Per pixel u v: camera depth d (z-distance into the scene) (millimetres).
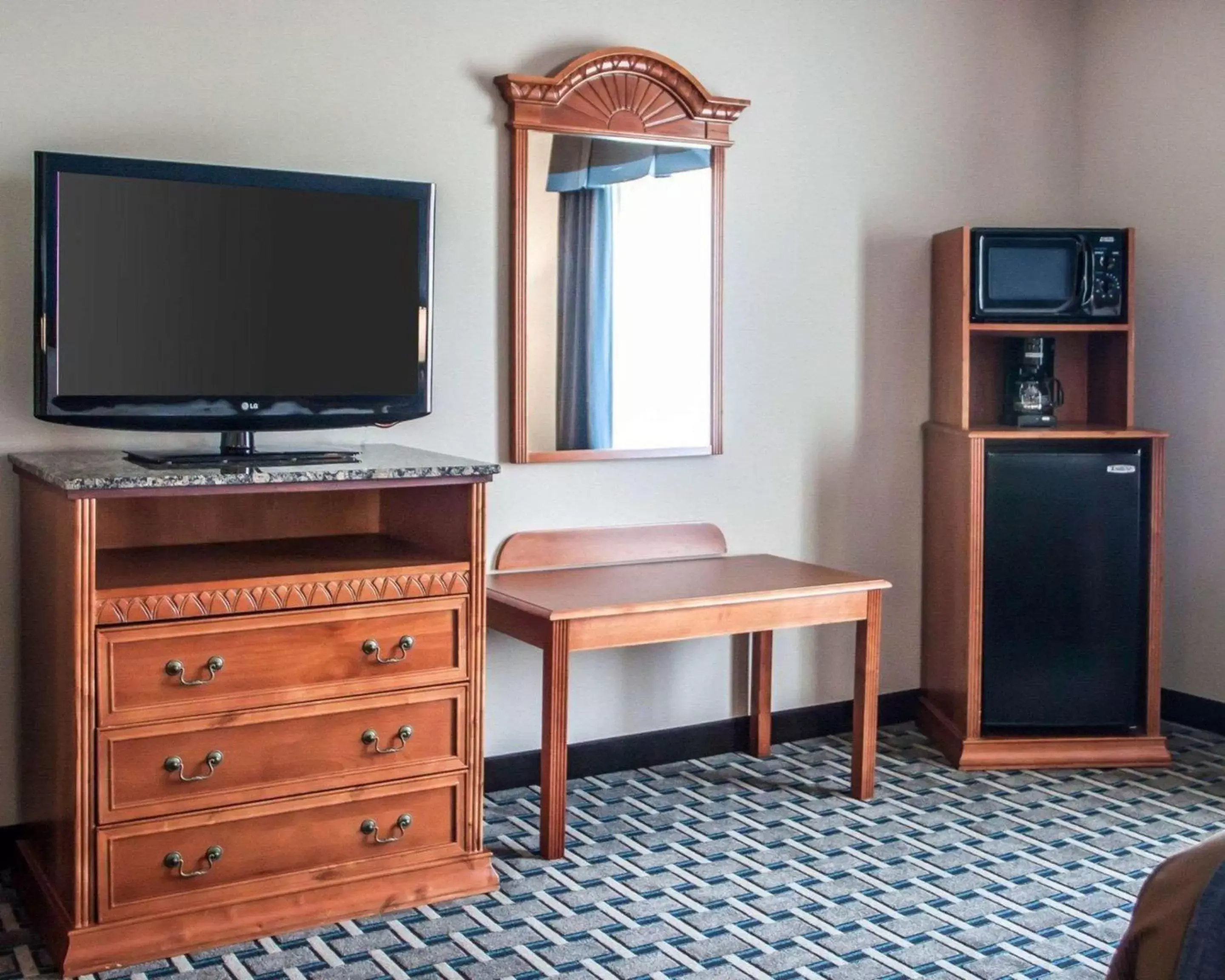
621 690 3463
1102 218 4125
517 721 3301
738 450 3596
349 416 2738
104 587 2293
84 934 2283
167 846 2357
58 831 2385
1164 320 3967
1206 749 3719
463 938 2453
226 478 2328
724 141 3447
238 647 2396
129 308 2492
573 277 3260
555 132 3193
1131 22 3988
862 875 2775
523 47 3170
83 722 2248
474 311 3156
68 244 2426
